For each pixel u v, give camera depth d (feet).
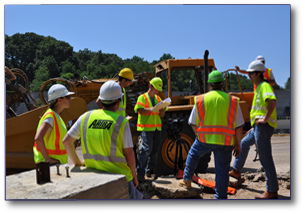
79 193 5.21
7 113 14.61
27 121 12.76
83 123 6.61
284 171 14.58
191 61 17.29
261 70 10.89
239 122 9.57
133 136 16.25
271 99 9.86
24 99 15.80
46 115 7.45
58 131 7.61
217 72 9.91
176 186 11.39
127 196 6.10
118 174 6.21
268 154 10.26
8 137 12.84
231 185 12.53
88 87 17.69
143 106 13.00
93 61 228.43
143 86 18.13
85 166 7.02
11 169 12.84
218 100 9.45
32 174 6.59
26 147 12.90
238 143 9.86
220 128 9.36
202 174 14.47
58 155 7.66
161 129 14.16
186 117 15.48
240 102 17.28
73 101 13.60
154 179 13.42
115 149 6.28
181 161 13.47
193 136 15.39
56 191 5.28
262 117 10.28
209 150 9.84
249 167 16.69
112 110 6.66
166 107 13.87
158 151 14.53
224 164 9.64
